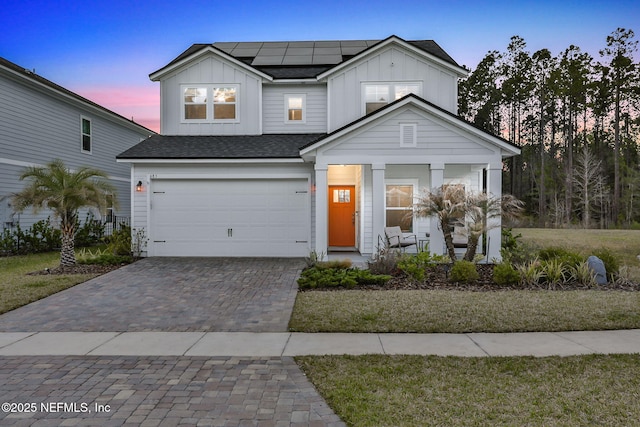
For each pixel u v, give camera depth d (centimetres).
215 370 465
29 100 1553
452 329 608
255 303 770
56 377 446
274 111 1498
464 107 4097
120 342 565
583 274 916
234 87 1470
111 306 756
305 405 379
